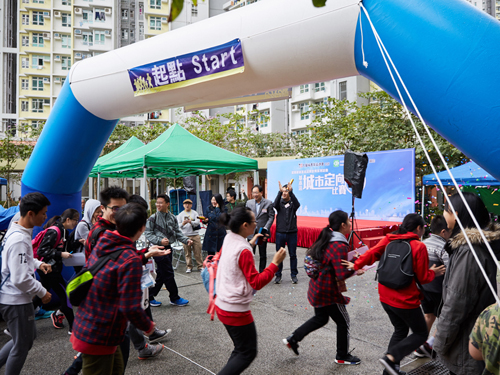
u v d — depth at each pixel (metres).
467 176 7.03
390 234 2.71
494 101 1.81
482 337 1.19
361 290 5.26
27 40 35.50
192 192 10.31
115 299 1.88
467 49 1.92
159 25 38.06
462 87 1.90
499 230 1.86
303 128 31.84
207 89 3.37
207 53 3.19
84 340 1.86
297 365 3.00
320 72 2.87
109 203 2.67
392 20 2.24
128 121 35.19
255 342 2.38
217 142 18.77
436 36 2.03
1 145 20.00
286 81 3.06
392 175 7.95
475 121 1.87
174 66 3.39
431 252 3.01
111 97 3.90
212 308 2.44
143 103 3.81
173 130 7.74
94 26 36.81
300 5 2.77
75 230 4.05
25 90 35.44
